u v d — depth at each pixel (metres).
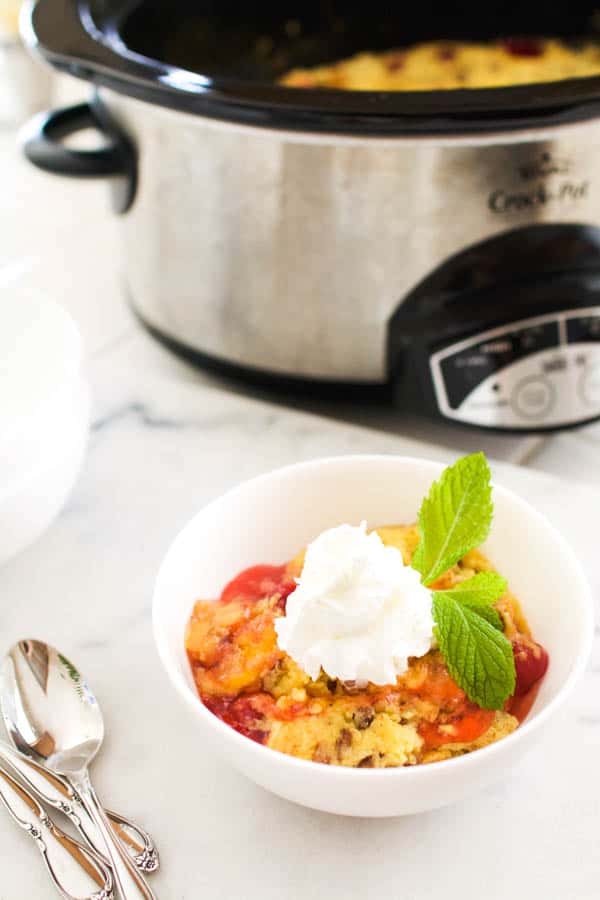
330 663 0.48
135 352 0.76
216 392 0.70
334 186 0.65
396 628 0.49
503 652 0.49
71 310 0.80
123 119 0.69
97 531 0.62
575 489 0.63
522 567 0.54
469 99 0.59
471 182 0.64
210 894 0.49
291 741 0.48
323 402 0.73
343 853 0.50
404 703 0.49
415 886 0.49
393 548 0.51
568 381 0.68
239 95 0.61
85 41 0.66
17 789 0.51
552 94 0.59
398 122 0.59
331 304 0.68
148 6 0.77
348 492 0.57
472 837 0.50
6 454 0.55
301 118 0.60
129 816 0.51
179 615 0.53
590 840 0.50
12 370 0.61
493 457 0.71
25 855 0.50
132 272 0.75
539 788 0.51
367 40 0.87
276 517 0.56
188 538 0.54
